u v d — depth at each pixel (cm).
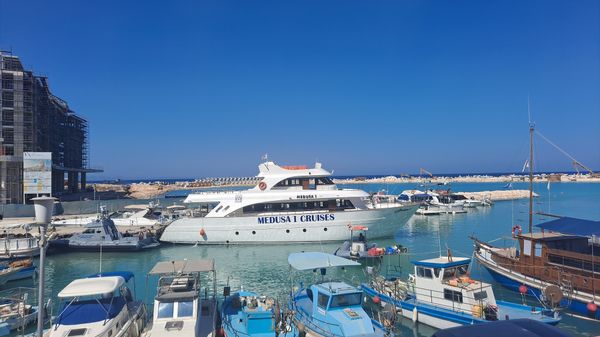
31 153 5572
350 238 3753
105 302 1648
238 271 2998
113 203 6125
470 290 1803
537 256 2211
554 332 986
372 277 2402
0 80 5875
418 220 5881
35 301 2331
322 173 3909
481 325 1015
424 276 1992
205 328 1667
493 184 15212
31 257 3222
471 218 6038
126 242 3616
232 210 3772
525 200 8562
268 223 3725
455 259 2016
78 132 9238
